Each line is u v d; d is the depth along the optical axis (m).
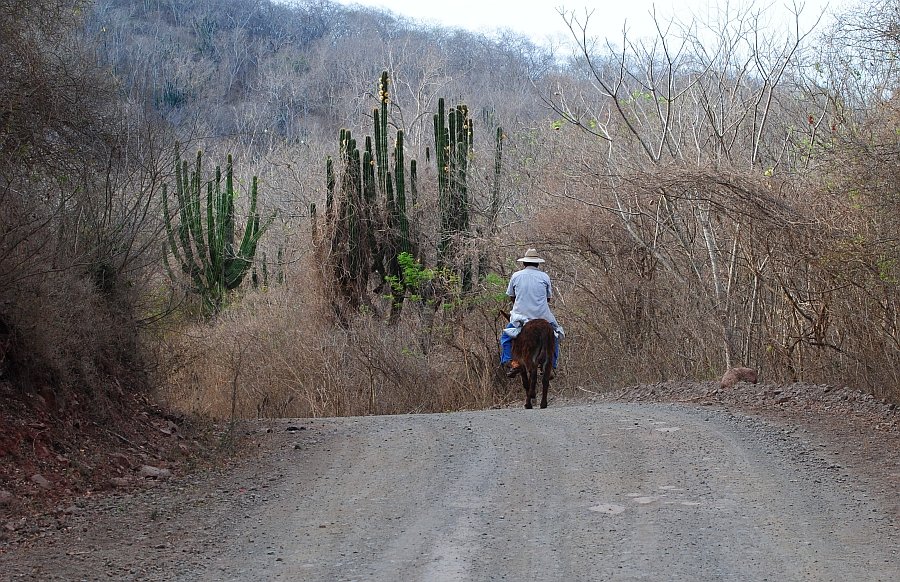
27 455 8.70
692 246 16.70
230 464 9.96
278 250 30.59
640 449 9.98
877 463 9.36
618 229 18.11
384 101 23.11
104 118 11.51
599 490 8.26
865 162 11.83
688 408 12.96
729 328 15.89
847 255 13.04
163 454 10.15
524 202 23.05
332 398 18.98
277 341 20.45
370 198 22.59
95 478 8.83
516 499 7.99
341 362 19.59
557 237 18.78
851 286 14.16
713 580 5.86
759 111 18.89
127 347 11.73
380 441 10.97
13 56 10.43
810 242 14.01
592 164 18.59
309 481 9.02
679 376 17.23
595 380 18.86
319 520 7.51
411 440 10.92
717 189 14.63
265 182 36.59
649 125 18.62
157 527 7.38
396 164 22.72
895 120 12.12
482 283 21.36
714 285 16.50
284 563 6.38
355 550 6.64
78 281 10.34
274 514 7.76
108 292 11.43
